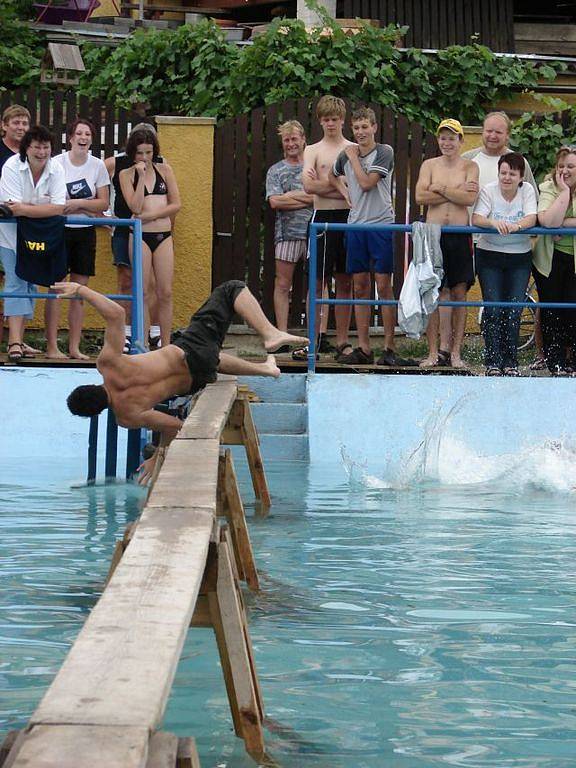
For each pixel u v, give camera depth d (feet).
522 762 21.88
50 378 68.85
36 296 67.31
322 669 27.78
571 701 25.62
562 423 69.62
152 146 75.82
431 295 70.08
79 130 74.74
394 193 89.71
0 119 88.43
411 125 89.81
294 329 88.38
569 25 114.21
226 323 53.83
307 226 81.00
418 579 37.76
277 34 95.25
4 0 106.01
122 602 16.48
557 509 52.37
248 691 21.57
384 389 69.97
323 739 22.90
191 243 89.56
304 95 94.84
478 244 72.64
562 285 73.00
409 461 65.92
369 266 75.25
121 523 47.47
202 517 22.61
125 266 77.46
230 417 53.36
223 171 89.56
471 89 99.09
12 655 28.37
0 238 71.05
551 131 96.07
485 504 53.88
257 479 53.42
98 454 68.08
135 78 99.96
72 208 73.61
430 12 110.32
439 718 24.32
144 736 12.07
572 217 72.13
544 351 74.90
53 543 43.04
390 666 28.09
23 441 68.28
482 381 69.92
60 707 12.82
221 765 21.34
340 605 34.32
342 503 53.88
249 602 34.63
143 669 13.91
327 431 69.62
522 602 34.78
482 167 74.79
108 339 48.98
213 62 97.30
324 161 76.95
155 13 125.39
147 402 50.37
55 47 102.94
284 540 44.52
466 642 30.27
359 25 100.94
